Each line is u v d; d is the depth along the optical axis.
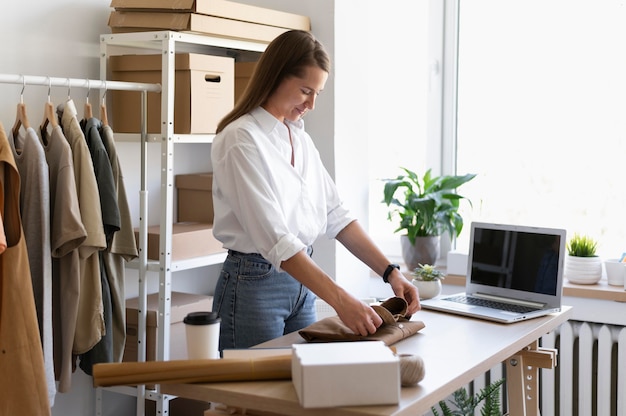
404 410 1.55
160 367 1.68
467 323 2.29
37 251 2.39
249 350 1.86
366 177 3.70
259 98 2.21
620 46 3.34
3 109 2.74
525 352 2.46
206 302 3.18
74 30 2.97
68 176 2.43
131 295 3.23
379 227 3.97
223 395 1.66
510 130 3.62
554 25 3.48
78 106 2.99
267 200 2.06
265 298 2.25
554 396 3.32
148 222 3.33
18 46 2.78
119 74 2.98
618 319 3.21
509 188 3.63
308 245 2.37
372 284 3.80
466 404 2.70
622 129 3.36
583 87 3.43
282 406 1.59
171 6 2.84
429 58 3.77
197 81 2.89
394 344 2.05
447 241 3.79
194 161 3.54
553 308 2.44
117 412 3.25
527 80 3.56
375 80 3.90
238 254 2.26
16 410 2.29
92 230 2.48
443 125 3.77
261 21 3.15
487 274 2.62
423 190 3.71
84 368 2.69
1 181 2.24
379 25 3.87
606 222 3.42
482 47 3.66
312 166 2.40
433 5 3.73
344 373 1.54
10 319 2.27
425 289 2.58
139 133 2.94
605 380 3.19
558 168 3.51
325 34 3.42
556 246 2.46
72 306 2.50
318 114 3.46
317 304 3.17
